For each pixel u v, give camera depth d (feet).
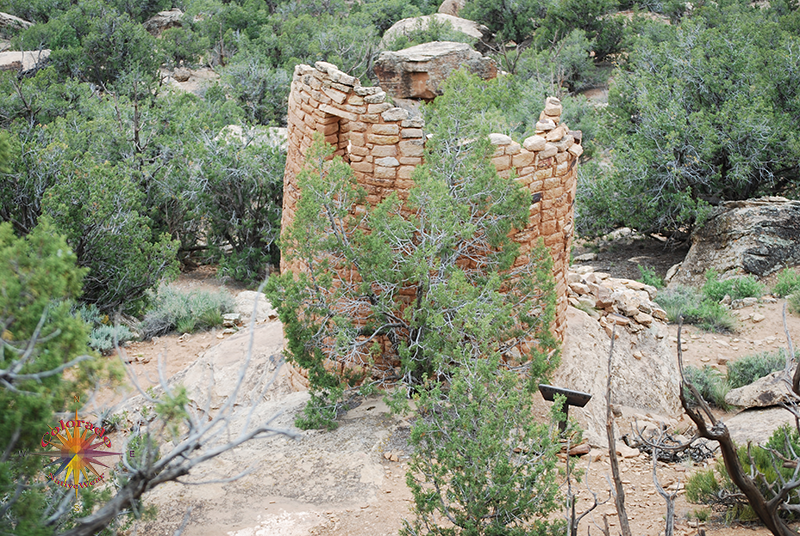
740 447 29.58
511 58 132.46
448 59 96.84
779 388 41.63
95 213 56.49
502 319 32.73
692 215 79.77
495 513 23.44
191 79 150.82
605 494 30.40
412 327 35.12
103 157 81.15
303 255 35.47
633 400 44.55
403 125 36.63
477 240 36.63
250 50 139.03
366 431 33.55
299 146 40.22
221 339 57.62
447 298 32.37
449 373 33.09
